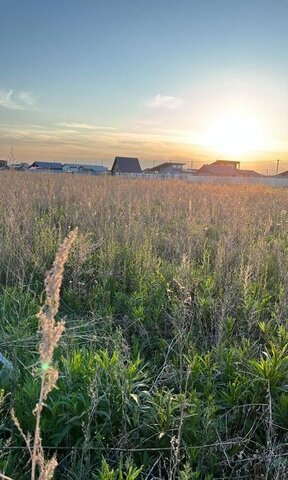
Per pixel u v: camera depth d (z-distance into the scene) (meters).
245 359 3.17
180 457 2.34
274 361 2.92
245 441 2.50
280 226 8.44
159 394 2.65
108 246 5.78
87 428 2.24
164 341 3.64
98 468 2.29
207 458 2.39
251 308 3.93
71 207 9.59
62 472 2.31
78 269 4.87
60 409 2.59
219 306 4.06
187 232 6.65
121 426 2.50
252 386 2.84
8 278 5.06
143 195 12.41
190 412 2.54
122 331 3.82
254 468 2.33
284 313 4.04
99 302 4.59
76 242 5.56
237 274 4.78
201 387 3.00
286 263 5.17
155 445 2.44
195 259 6.05
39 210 9.35
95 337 3.37
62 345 3.29
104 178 20.73
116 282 5.05
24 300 4.20
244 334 3.79
